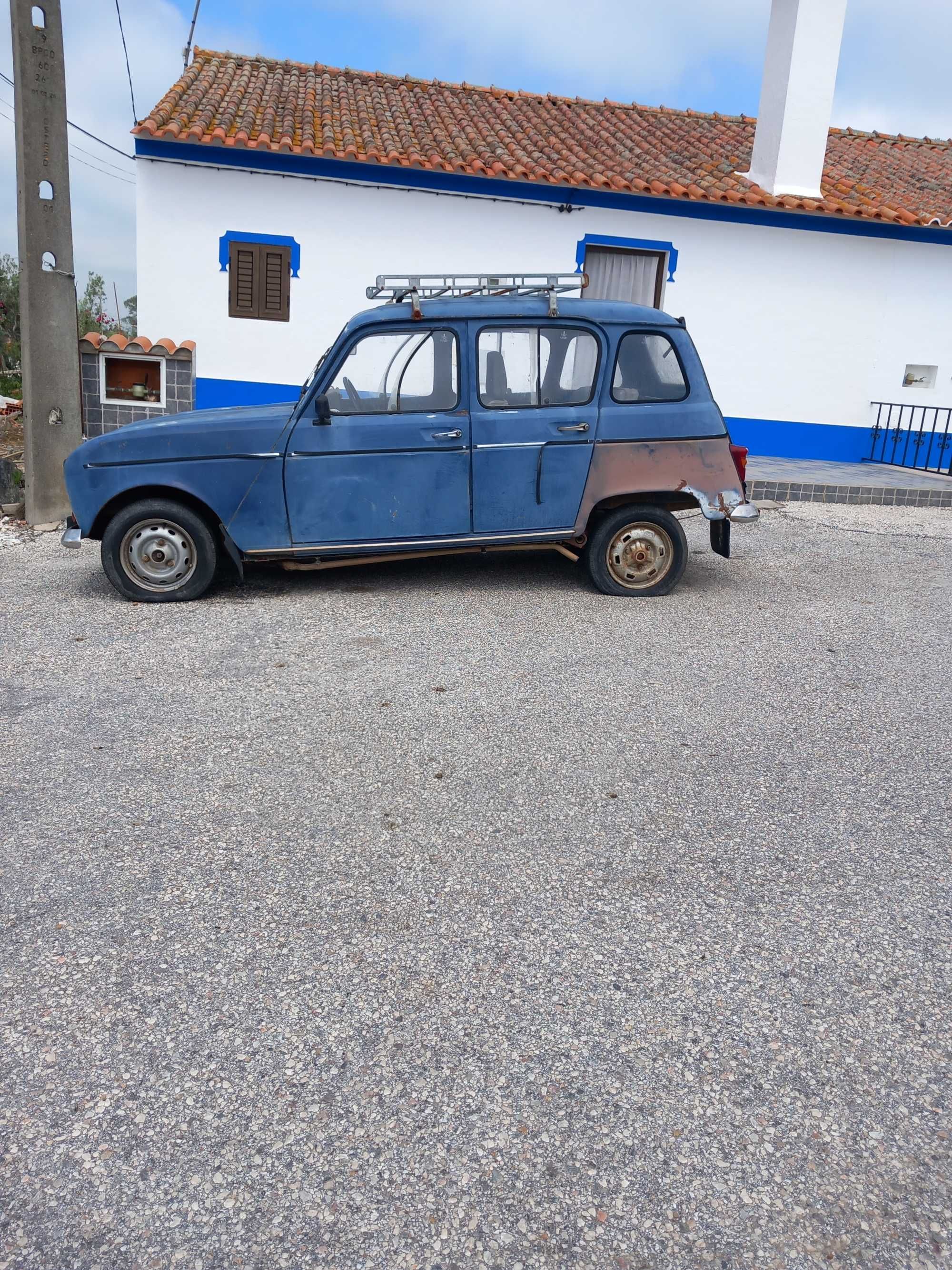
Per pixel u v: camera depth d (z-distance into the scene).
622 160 13.41
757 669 5.14
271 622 5.82
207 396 12.32
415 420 6.11
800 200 12.80
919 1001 2.52
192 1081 2.21
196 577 6.21
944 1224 1.89
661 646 5.48
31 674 4.88
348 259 12.22
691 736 4.21
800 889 3.03
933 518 10.21
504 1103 2.16
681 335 6.35
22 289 8.34
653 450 6.32
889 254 13.39
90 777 3.71
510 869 3.10
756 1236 1.86
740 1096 2.20
